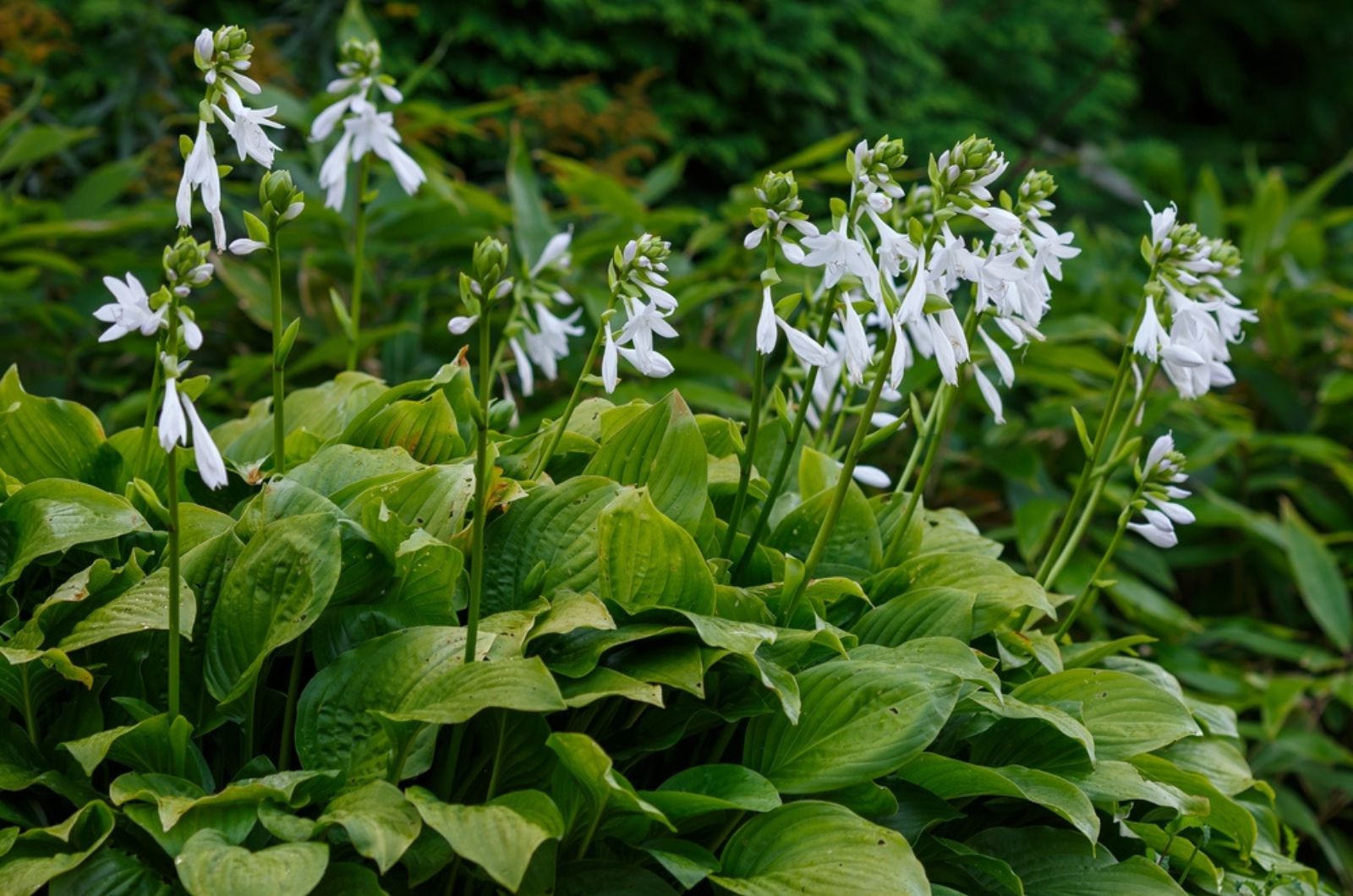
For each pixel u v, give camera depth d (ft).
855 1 22.58
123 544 6.99
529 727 6.30
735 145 21.79
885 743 6.26
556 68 21.49
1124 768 6.98
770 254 6.22
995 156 6.12
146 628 6.07
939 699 6.27
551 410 10.64
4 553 6.70
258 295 12.85
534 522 6.90
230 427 9.12
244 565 6.36
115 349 13.80
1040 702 7.58
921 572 7.90
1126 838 7.68
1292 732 12.84
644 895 6.10
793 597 6.75
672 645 6.40
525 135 17.53
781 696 6.07
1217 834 8.06
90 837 5.90
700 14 20.58
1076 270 16.89
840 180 14.19
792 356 8.79
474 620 5.95
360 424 7.75
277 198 6.47
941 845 7.00
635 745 6.55
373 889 5.67
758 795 6.05
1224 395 17.10
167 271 5.36
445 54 20.39
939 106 23.99
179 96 17.21
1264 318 16.56
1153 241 7.22
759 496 7.85
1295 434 16.21
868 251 6.09
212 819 5.67
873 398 6.38
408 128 14.12
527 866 5.84
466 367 8.08
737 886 5.90
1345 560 14.93
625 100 17.48
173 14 18.61
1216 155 34.04
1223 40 36.94
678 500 7.13
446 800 6.22
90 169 17.39
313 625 6.61
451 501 6.83
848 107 22.91
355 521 6.51
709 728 6.81
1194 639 13.82
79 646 6.00
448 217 13.75
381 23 19.47
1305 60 37.83
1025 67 26.91
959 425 14.51
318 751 6.17
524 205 13.15
